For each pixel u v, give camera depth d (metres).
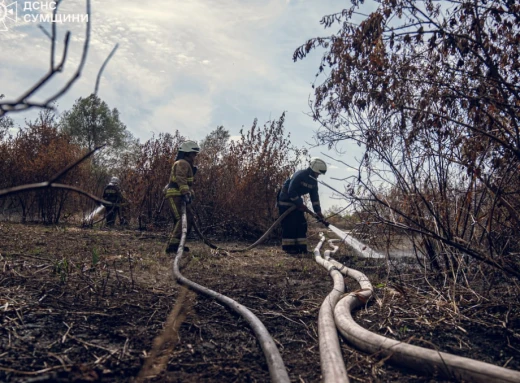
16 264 5.70
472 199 5.22
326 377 2.89
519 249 4.78
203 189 12.22
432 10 4.63
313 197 8.69
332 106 5.00
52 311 4.03
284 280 5.94
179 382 2.90
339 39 4.73
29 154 13.03
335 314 4.04
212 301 4.64
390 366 3.24
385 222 4.81
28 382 2.71
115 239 9.34
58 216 12.47
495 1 4.21
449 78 4.50
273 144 12.37
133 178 12.55
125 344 3.41
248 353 3.42
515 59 4.41
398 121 4.94
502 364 3.21
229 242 11.03
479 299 4.44
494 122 4.37
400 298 4.72
